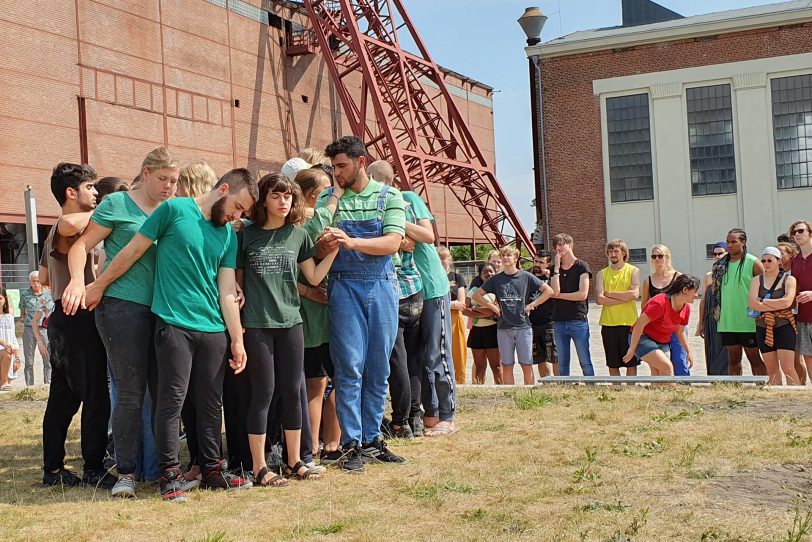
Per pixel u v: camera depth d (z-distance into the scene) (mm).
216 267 5359
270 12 44438
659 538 3996
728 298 10273
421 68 43000
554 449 6172
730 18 40438
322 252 5762
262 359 5484
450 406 7129
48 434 5812
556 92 43250
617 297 10453
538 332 11562
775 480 5043
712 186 41438
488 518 4453
